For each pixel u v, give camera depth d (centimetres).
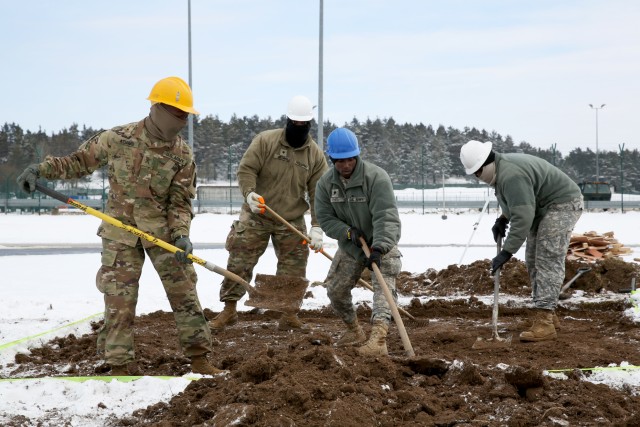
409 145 9594
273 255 1797
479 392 490
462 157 758
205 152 8400
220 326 843
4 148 7988
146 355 670
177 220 600
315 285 1034
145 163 589
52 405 513
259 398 449
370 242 680
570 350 688
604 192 4647
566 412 454
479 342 707
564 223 752
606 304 971
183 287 600
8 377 615
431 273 1198
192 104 593
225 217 3831
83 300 1042
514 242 725
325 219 683
